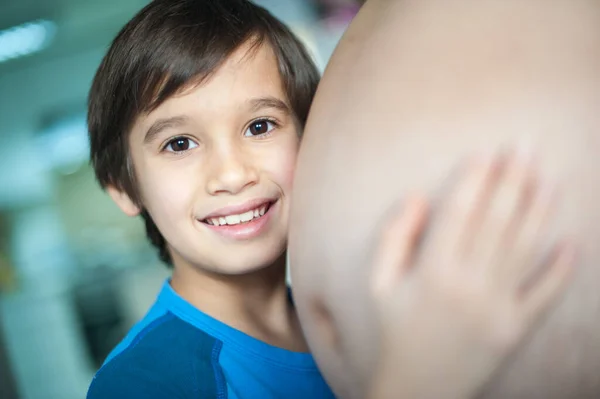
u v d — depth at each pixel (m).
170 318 0.67
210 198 0.61
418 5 0.44
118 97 0.65
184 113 0.59
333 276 0.41
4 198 3.14
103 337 2.96
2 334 2.58
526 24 0.40
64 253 3.09
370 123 0.41
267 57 0.64
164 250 0.85
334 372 0.45
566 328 0.36
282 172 0.63
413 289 0.34
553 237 0.35
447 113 0.38
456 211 0.34
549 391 0.37
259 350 0.65
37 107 3.13
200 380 0.58
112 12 2.82
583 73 0.38
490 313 0.33
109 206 3.12
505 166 0.35
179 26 0.62
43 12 2.65
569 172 0.36
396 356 0.35
